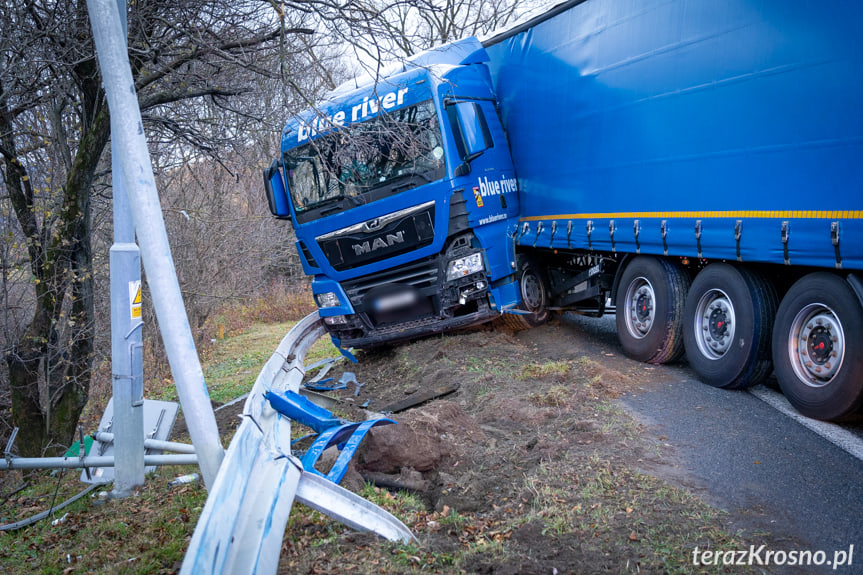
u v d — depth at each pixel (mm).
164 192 15375
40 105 8648
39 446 8172
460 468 5383
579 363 7738
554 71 9344
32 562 5152
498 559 3771
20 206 8109
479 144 9172
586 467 5000
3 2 7512
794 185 5742
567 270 10625
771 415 6055
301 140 9586
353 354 11117
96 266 11523
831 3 5336
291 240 21016
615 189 8203
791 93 5738
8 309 7996
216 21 7590
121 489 5961
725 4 6418
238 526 3633
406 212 9062
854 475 4680
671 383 7352
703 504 4336
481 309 9367
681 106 7043
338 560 3936
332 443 5512
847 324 5508
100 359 11195
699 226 6891
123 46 4219
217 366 14359
